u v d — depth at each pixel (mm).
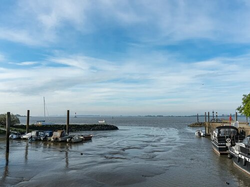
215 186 15047
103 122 132750
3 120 63562
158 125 109938
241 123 53750
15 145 34188
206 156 25094
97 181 16125
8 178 16891
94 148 31406
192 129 77812
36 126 65938
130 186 15180
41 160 23031
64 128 70062
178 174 17828
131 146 33500
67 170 18969
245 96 40562
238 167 19188
